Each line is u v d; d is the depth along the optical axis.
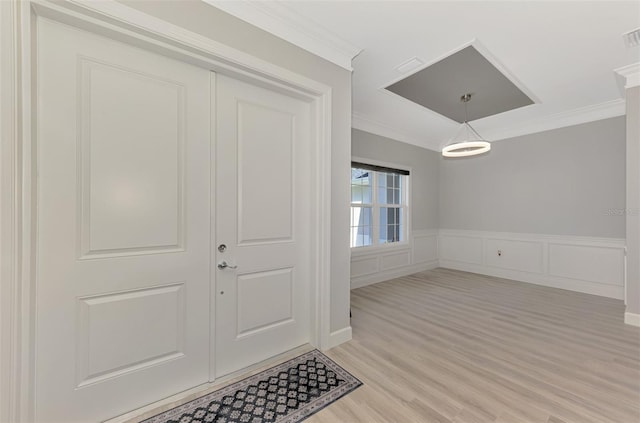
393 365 2.04
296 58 2.05
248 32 1.80
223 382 1.83
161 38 1.49
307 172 2.33
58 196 1.34
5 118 1.15
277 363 2.07
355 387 1.78
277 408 1.59
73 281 1.38
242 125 1.96
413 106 3.74
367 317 2.98
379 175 4.79
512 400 1.65
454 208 5.45
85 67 1.40
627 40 2.27
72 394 1.39
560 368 1.99
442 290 4.04
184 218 1.71
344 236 2.42
